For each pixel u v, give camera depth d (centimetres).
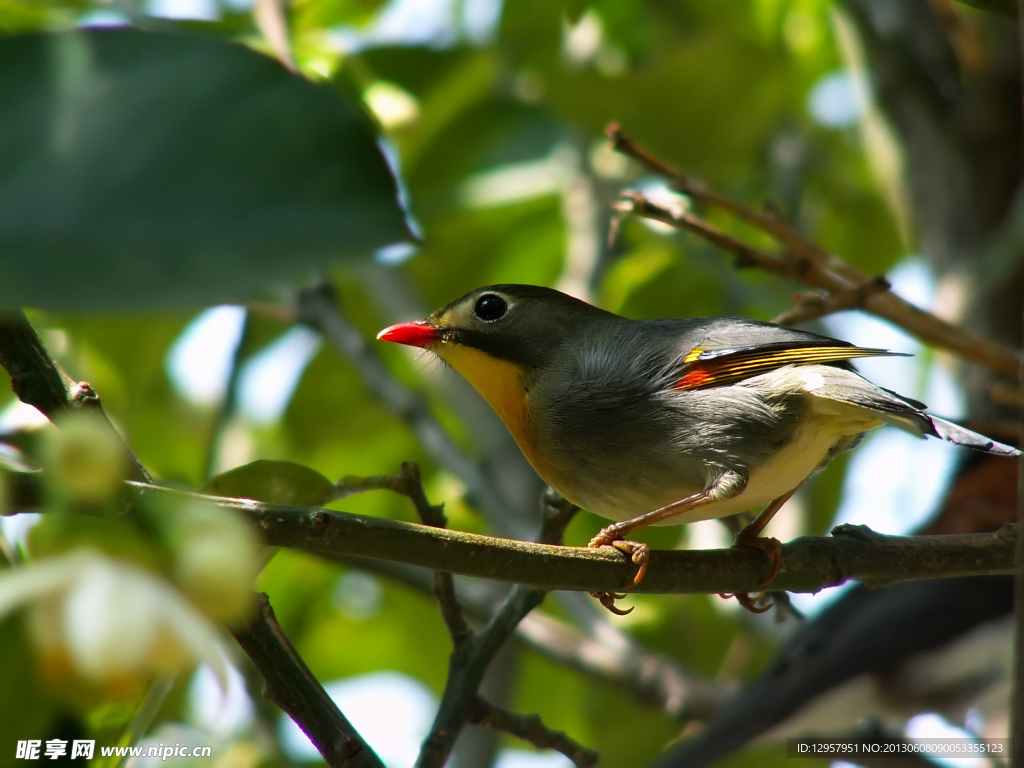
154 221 271
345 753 582
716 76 1264
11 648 346
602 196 1381
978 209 1241
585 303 945
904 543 741
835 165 1529
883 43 1292
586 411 848
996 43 1276
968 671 1139
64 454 317
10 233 267
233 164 279
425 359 1327
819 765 1266
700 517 843
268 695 597
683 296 1425
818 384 793
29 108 286
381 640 1445
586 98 1291
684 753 1076
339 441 1419
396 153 1298
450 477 1351
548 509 806
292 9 1241
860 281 953
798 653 1159
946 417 943
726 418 812
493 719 689
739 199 1422
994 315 1198
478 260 1458
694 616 1398
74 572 299
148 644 291
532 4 1320
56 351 1104
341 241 270
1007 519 1237
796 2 1505
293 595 1401
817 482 1366
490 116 1334
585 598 1202
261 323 1384
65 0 944
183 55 290
